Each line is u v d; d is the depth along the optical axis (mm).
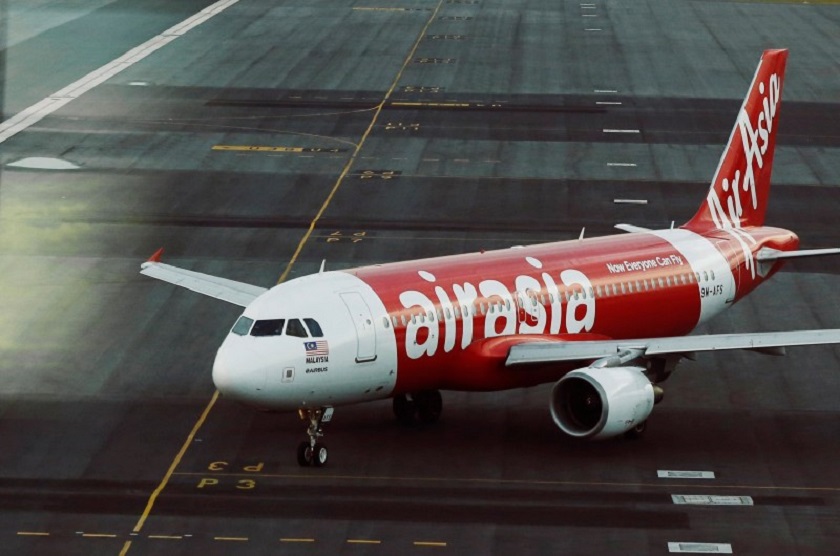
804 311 188625
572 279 154750
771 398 159000
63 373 162750
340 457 140125
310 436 137250
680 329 167125
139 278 198500
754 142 177250
